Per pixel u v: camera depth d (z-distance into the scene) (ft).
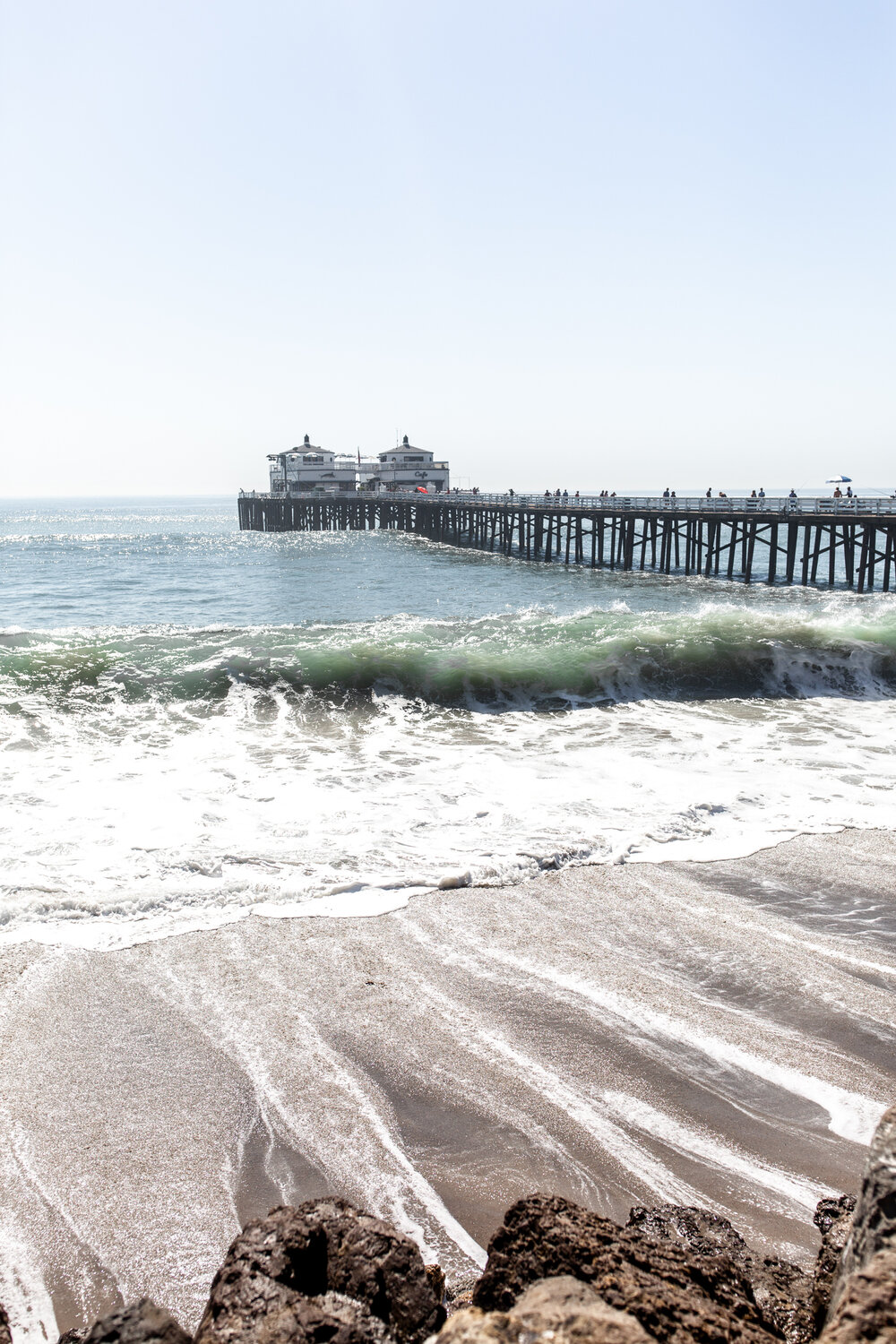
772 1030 19.85
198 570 168.96
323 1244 10.37
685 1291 9.56
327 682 50.42
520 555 180.55
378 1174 15.30
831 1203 12.98
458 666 51.88
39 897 25.35
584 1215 10.70
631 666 54.08
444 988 21.45
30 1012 20.08
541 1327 7.19
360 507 274.98
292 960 22.70
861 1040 19.52
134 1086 17.62
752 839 31.40
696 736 45.03
